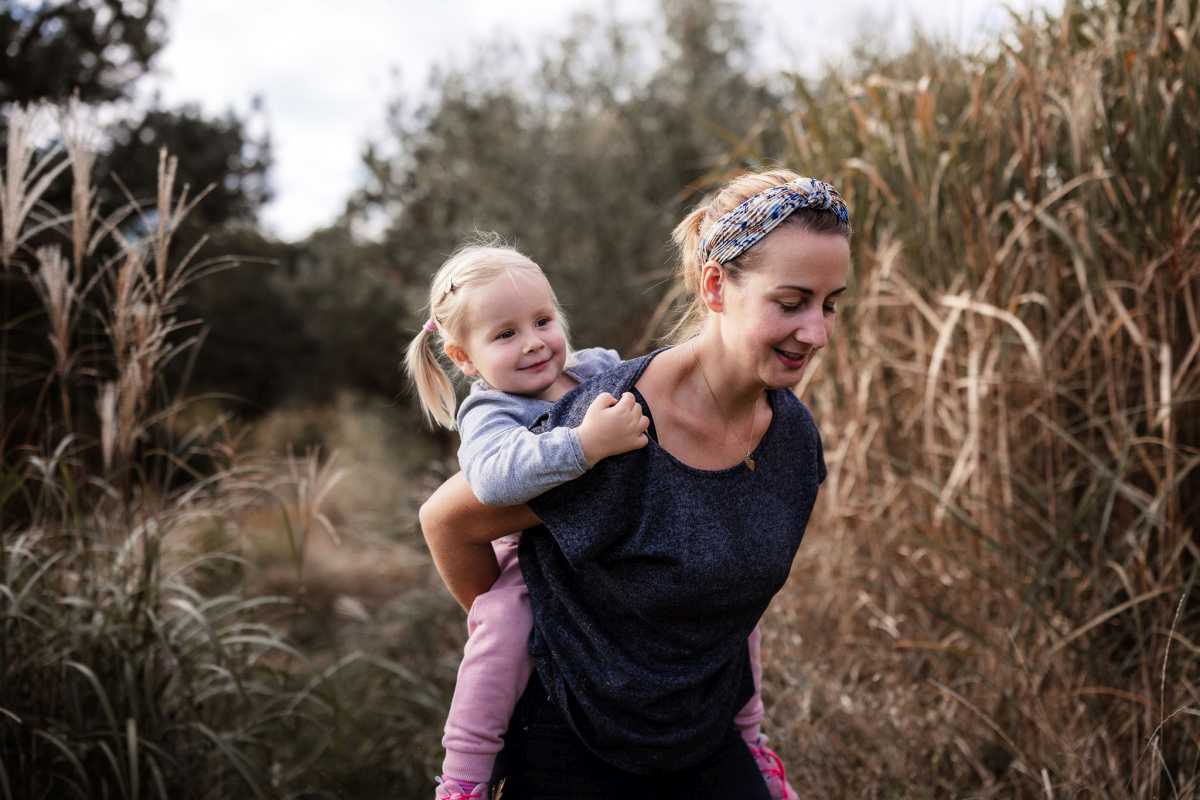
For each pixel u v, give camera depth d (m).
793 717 2.53
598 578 1.42
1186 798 2.06
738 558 1.40
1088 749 2.24
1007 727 2.47
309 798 3.00
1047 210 2.80
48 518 2.89
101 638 2.55
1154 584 2.45
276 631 2.94
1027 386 2.82
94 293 4.07
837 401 3.22
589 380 1.45
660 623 1.44
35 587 2.64
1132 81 2.63
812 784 2.32
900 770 2.35
